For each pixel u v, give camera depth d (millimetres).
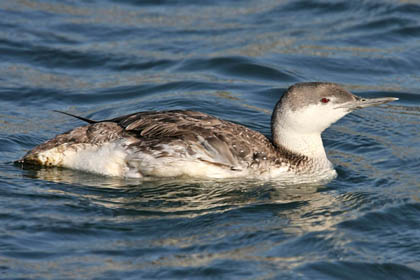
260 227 11344
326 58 20219
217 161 12867
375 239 11195
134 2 24078
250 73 19406
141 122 13102
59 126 16172
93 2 24000
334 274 10117
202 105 17344
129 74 19406
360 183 13391
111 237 10844
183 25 22531
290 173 13273
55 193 12281
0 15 22438
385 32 21797
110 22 22562
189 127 12984
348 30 21984
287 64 19828
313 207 12227
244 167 13008
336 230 11344
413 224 11719
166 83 18656
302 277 9961
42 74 19188
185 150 12773
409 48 20875
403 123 16688
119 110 17125
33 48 20453
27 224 11055
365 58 20297
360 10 23312
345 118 17078
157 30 22094
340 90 13242
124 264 10055
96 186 12719
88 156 13078
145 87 18484
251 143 13195
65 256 10211
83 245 10562
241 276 9867
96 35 21609
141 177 12977
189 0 24234
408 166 14203
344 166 14281
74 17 22797
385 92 18375
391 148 15195
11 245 10398
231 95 18125
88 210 11695
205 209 11992
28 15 22672
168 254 10375
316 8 23625
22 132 15578
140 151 12812
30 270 9797
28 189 12367
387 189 13070
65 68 19656
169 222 11414
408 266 10398
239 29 22188
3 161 13711
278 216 11812
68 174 13102
